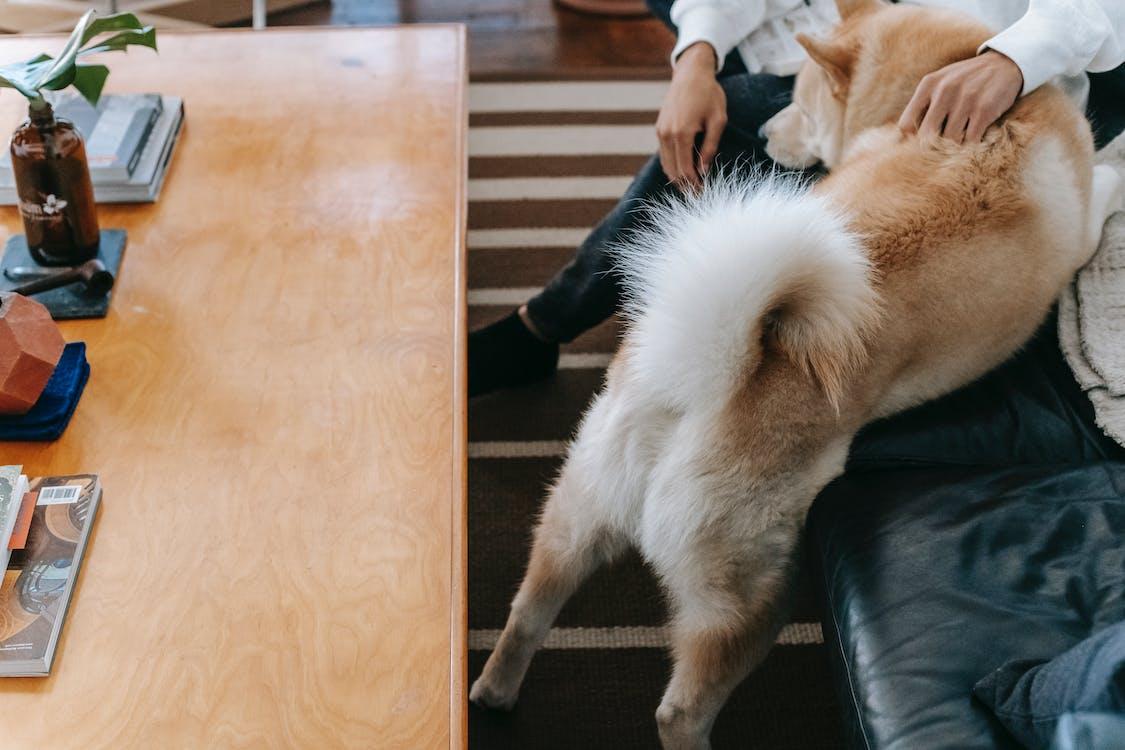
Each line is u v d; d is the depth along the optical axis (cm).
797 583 106
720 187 132
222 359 108
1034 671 76
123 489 93
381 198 133
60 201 114
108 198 130
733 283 95
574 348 186
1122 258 122
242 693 78
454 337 111
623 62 274
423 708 77
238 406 102
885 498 100
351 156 142
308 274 120
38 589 83
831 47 134
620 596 142
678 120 146
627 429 105
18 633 79
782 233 95
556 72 266
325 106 153
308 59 166
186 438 99
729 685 104
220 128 147
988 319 111
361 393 104
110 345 109
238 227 127
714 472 100
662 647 136
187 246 124
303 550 89
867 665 87
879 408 109
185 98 154
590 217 213
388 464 97
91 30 109
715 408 100
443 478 96
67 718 76
